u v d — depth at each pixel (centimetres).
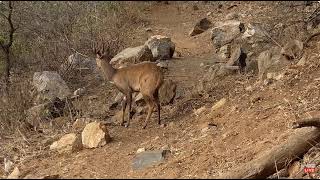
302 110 835
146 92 913
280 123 807
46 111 1003
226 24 1433
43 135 930
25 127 952
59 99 1060
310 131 743
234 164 716
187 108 1004
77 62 1299
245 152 744
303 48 1059
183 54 1430
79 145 846
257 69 1112
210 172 704
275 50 1088
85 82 1250
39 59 1289
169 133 889
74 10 1712
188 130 887
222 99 965
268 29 1321
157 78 915
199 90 1073
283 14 1522
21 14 1459
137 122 972
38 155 838
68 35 1441
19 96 984
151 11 2147
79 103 1087
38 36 1424
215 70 1133
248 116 859
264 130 801
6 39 1312
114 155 801
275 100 902
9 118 955
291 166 719
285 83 952
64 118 992
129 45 1496
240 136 801
